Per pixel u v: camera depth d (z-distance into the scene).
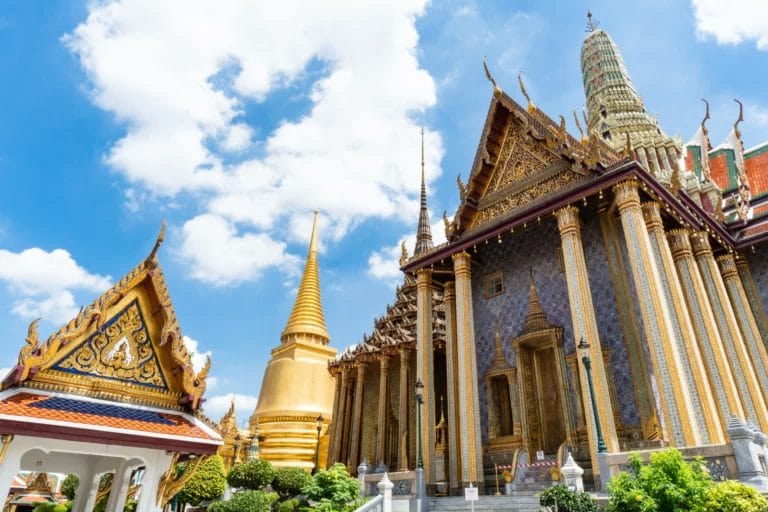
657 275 14.38
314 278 47.72
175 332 7.84
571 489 10.50
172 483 7.28
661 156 28.94
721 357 16.25
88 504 8.84
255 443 33.16
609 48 40.53
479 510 13.95
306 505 18.75
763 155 27.84
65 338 6.90
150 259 7.83
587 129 19.77
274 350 43.66
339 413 32.72
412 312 34.06
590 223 18.88
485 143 21.95
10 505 33.56
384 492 13.59
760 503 8.13
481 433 19.23
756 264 21.38
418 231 40.50
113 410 6.98
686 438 12.32
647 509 8.35
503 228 18.88
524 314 19.84
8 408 6.01
